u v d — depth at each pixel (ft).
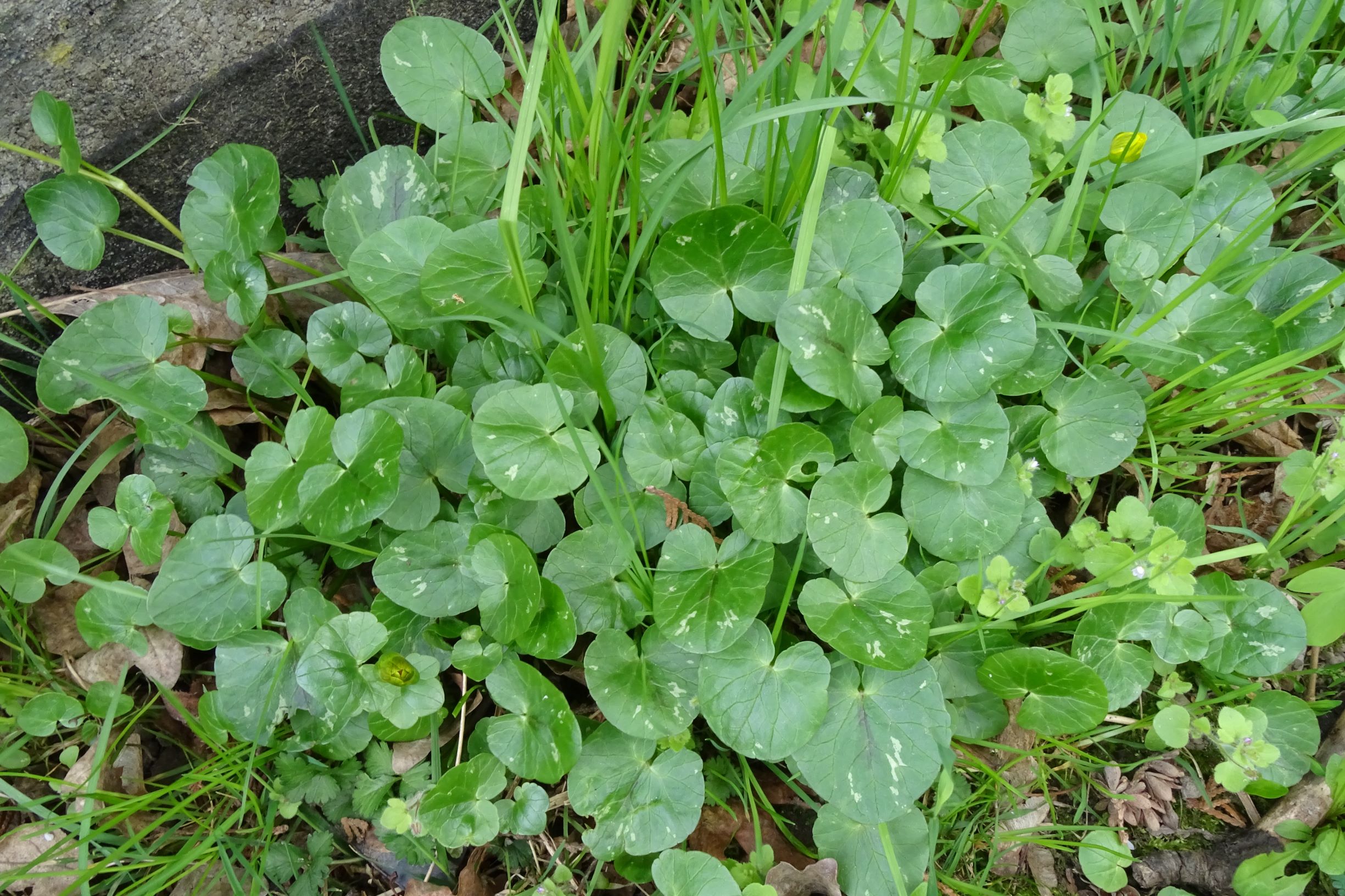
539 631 1.26
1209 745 1.39
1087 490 1.37
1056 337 1.33
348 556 1.38
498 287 1.32
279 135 1.55
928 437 1.30
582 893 1.32
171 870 1.27
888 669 1.22
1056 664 1.23
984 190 1.42
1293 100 1.57
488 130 1.45
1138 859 1.35
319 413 1.29
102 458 1.42
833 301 1.27
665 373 1.39
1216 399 1.39
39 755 1.39
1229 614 1.32
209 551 1.30
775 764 1.37
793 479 1.29
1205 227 1.45
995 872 1.35
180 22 1.38
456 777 1.25
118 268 1.50
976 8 1.56
